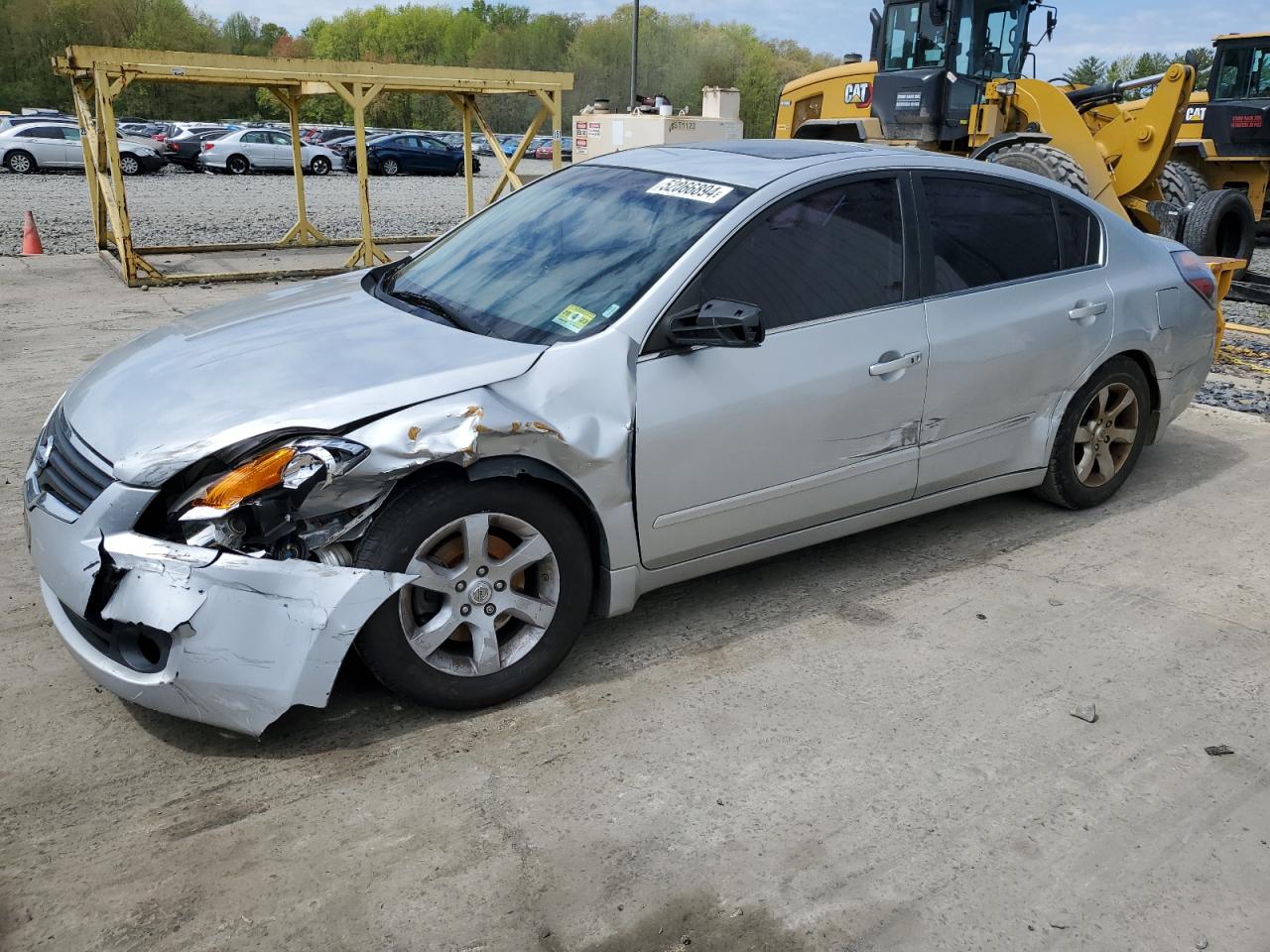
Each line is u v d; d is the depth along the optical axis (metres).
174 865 2.46
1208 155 14.26
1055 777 2.88
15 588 3.79
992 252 4.11
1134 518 4.76
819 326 3.53
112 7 75.50
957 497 4.20
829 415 3.56
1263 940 2.33
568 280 3.46
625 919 2.34
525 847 2.56
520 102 67.56
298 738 2.96
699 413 3.25
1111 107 11.21
